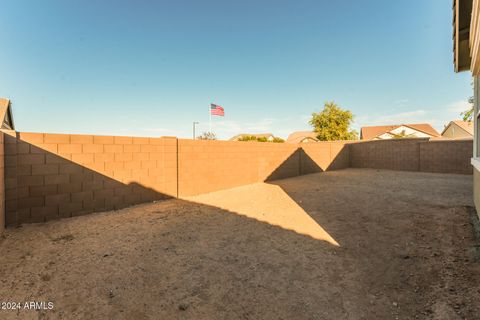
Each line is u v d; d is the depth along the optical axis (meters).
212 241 4.25
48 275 3.03
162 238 4.33
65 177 5.38
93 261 3.42
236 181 9.94
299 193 8.46
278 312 2.47
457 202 6.41
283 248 3.97
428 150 14.66
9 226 4.63
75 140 5.54
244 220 5.46
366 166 17.91
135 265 3.35
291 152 13.02
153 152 7.16
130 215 5.73
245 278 3.08
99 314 2.39
